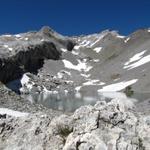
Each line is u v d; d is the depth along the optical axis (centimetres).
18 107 6166
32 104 6925
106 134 1466
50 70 19538
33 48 18875
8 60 14825
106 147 1401
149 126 1523
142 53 19900
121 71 18062
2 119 1731
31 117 1703
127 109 1714
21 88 14775
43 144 1537
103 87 16050
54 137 1554
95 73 19850
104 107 1584
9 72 14962
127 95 12500
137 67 17550
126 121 1527
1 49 16250
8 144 1606
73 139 1471
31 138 1582
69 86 17212
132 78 16000
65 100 10800
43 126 1623
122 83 15800
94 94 13738
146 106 6644
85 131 1488
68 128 1564
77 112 1605
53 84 16925
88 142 1417
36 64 19388
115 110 1572
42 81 16812
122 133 1471
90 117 1541
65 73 19700
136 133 1492
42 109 6556
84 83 17938
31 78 16425
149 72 15688
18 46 18075
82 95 13375
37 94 13775
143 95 12088
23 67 16962
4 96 6850
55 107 8388
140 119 1569
